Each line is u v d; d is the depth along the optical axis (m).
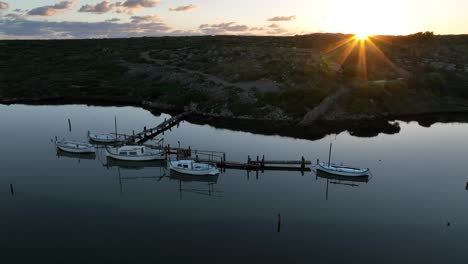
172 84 101.69
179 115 77.31
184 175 44.62
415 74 103.62
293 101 80.44
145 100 94.88
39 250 28.73
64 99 99.19
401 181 43.28
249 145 58.91
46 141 59.38
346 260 27.77
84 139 60.69
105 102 96.56
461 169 47.06
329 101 79.75
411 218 34.12
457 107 87.75
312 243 29.97
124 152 49.44
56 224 32.75
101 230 31.75
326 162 49.91
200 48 144.12
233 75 99.88
